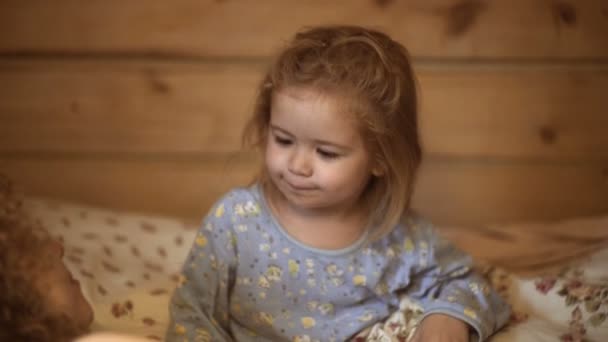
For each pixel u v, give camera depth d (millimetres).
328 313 1220
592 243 1686
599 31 1915
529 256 1654
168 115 1912
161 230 1696
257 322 1215
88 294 1287
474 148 1964
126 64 1882
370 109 1102
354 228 1212
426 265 1248
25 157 1915
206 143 1931
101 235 1628
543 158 1979
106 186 1946
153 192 1955
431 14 1888
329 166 1102
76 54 1868
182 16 1859
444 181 1982
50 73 1873
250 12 1866
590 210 2016
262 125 1197
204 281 1196
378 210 1220
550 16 1903
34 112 1891
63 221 1648
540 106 1947
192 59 1887
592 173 1995
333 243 1205
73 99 1891
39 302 965
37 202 1729
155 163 1939
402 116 1163
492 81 1927
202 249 1212
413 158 1209
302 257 1205
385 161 1160
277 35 1882
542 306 1359
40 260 1015
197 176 1949
